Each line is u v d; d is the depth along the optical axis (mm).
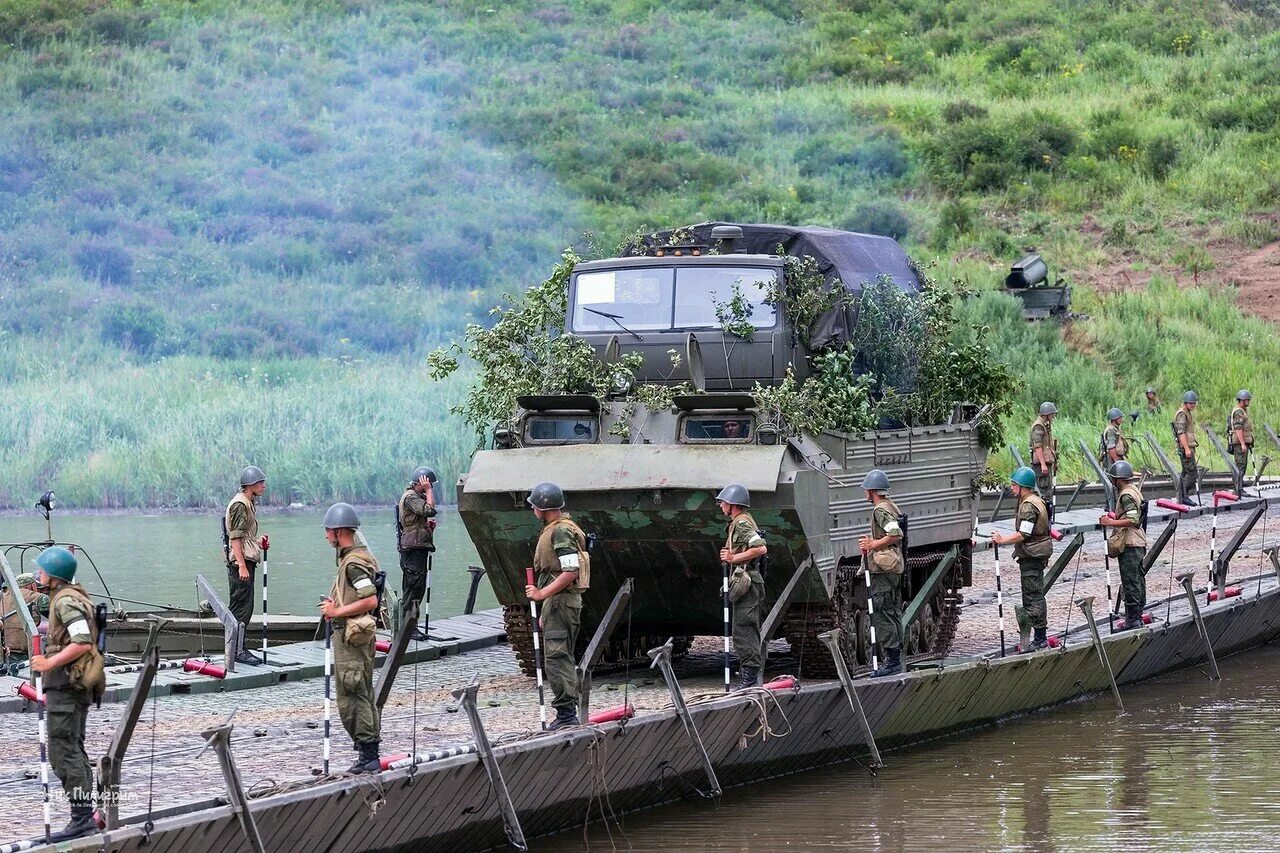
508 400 35562
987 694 35781
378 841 23438
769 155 145375
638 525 32781
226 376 105938
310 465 84062
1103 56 160625
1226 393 94500
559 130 155000
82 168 147250
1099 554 59750
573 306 36625
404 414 90438
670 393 34156
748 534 30797
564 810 26641
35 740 30500
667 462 32500
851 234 39875
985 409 40531
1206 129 138375
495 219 136875
